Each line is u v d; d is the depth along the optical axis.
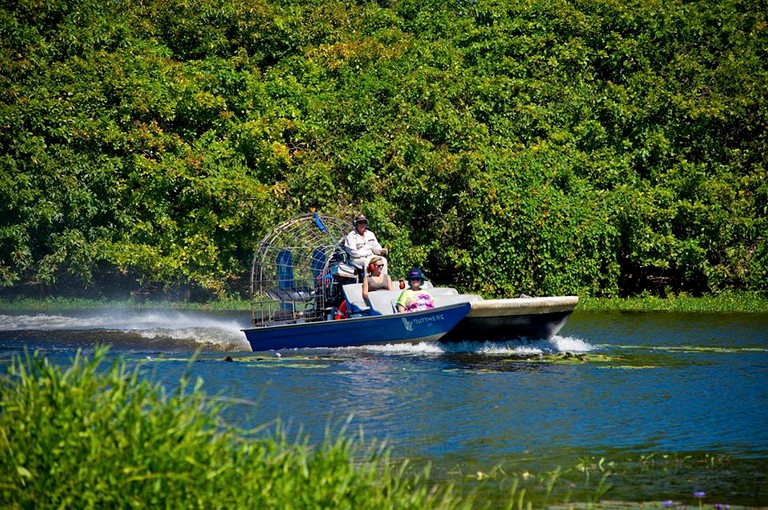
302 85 69.44
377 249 43.22
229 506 14.62
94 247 61.84
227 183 61.97
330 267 43.78
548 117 68.56
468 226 64.62
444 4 79.75
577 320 53.22
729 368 35.03
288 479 15.49
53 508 14.41
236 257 65.56
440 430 24.50
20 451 15.31
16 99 61.81
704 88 68.88
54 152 62.06
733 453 22.69
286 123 65.31
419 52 71.50
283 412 26.20
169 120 65.19
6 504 14.55
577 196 64.38
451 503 18.20
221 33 72.31
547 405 27.92
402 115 65.88
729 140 69.44
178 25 72.31
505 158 64.12
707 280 66.38
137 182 63.72
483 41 72.81
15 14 66.56
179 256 62.75
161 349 40.50
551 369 34.66
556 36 72.94
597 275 64.12
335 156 64.44
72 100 63.00
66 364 34.81
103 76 64.50
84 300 64.75
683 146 68.62
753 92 67.31
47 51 65.44
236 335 45.78
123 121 63.28
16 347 40.44
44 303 63.69
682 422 25.91
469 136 65.56
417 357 37.72
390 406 27.41
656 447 23.19
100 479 14.52
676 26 70.62
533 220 62.56
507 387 30.73
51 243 62.09
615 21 71.44
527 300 38.72
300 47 74.00
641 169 68.62
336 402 27.81
